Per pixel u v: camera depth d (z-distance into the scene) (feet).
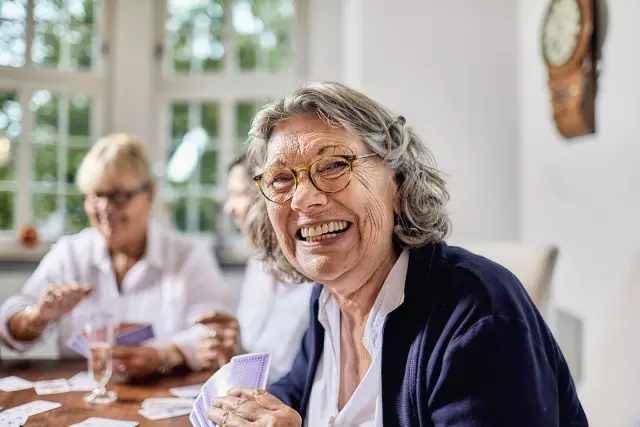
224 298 7.18
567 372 3.41
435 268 3.44
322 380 3.93
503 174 9.68
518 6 9.63
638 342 4.52
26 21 10.66
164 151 11.12
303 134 3.40
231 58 11.20
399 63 9.59
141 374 5.18
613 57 6.29
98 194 6.57
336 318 3.89
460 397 2.93
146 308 6.88
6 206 10.61
